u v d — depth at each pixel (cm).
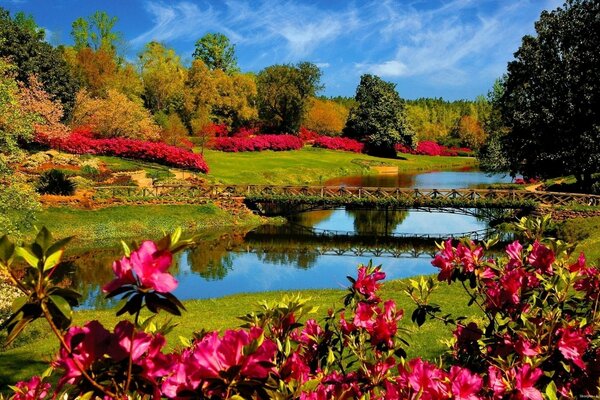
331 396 262
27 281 160
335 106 10144
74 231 2512
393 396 254
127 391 181
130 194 3116
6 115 1281
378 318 321
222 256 2377
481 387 259
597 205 2764
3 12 4438
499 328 334
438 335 934
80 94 4712
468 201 2988
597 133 2997
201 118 5669
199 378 167
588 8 3152
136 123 4722
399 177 5897
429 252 2494
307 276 2045
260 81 7744
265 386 183
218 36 8788
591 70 3088
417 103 13838
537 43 3306
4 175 1323
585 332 309
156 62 6078
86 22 6400
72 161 3578
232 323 1159
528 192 2986
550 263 340
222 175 4566
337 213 3819
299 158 6316
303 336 343
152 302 160
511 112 3422
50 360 196
